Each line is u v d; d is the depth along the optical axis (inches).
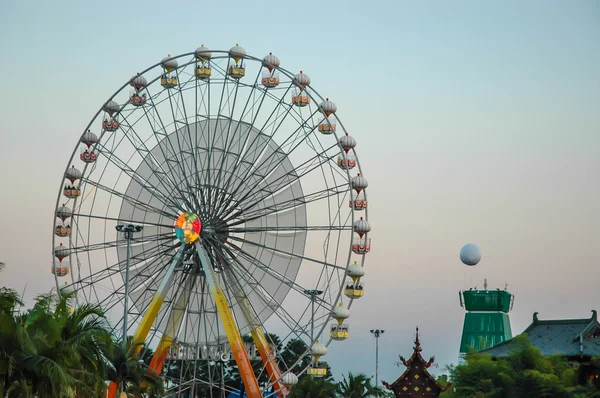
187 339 5502.0
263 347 5462.6
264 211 5413.4
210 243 5383.9
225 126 5521.7
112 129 5762.8
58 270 5669.3
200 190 5393.7
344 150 5649.6
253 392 5103.3
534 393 5413.4
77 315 3698.3
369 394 7096.5
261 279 5393.7
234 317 5452.8
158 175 5526.6
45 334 3398.1
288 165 5442.9
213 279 5206.7
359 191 5659.5
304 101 5605.3
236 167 5418.3
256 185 5413.4
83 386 3735.2
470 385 5669.3
